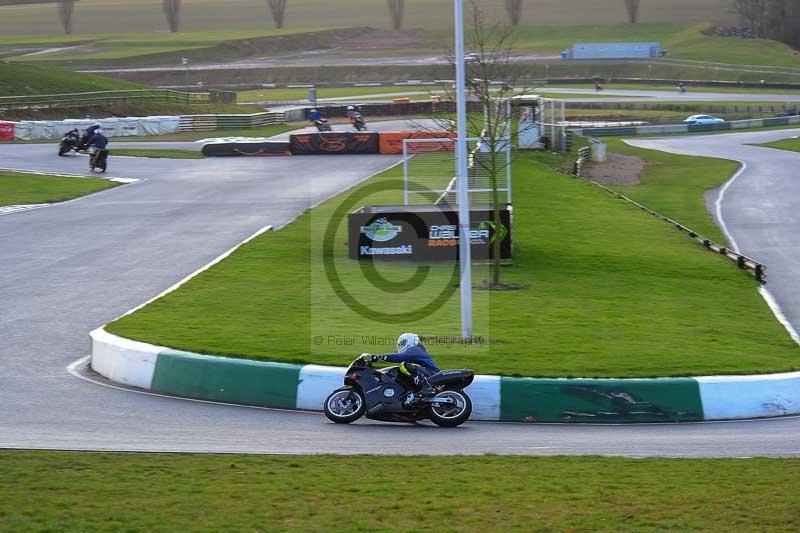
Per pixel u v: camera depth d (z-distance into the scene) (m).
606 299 53.41
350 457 26.52
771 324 49.62
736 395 33.88
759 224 93.94
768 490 22.64
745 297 58.00
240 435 29.72
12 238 71.06
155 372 35.91
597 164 141.88
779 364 37.62
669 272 64.50
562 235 76.31
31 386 35.78
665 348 40.22
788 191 115.81
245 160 126.81
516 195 95.44
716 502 21.64
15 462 24.98
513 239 72.75
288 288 52.41
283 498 21.88
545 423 32.78
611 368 35.78
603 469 25.14
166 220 79.31
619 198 102.06
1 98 179.50
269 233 71.31
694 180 127.06
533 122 138.88
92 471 24.12
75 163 121.50
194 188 99.50
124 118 167.50
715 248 75.12
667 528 19.84
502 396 33.12
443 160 114.38
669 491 22.70
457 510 21.14
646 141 182.12
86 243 68.94
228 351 36.59
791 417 33.97
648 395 33.16
